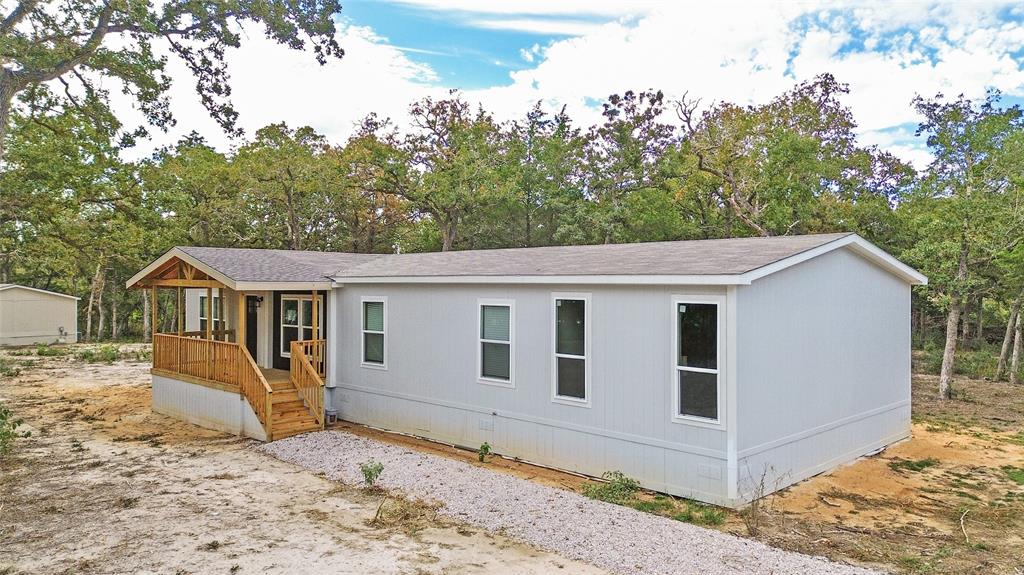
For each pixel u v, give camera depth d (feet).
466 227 116.06
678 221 97.86
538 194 110.11
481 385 36.09
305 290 46.68
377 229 125.80
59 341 109.29
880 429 36.22
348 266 49.60
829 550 21.12
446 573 18.70
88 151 69.21
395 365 41.52
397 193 114.21
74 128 66.08
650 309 28.25
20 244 89.30
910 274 37.27
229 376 41.78
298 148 111.75
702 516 24.61
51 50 46.34
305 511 24.97
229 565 19.30
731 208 96.22
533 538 21.63
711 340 26.13
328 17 53.26
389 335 41.91
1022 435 40.32
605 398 30.12
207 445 37.86
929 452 35.58
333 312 45.65
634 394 28.91
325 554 20.25
